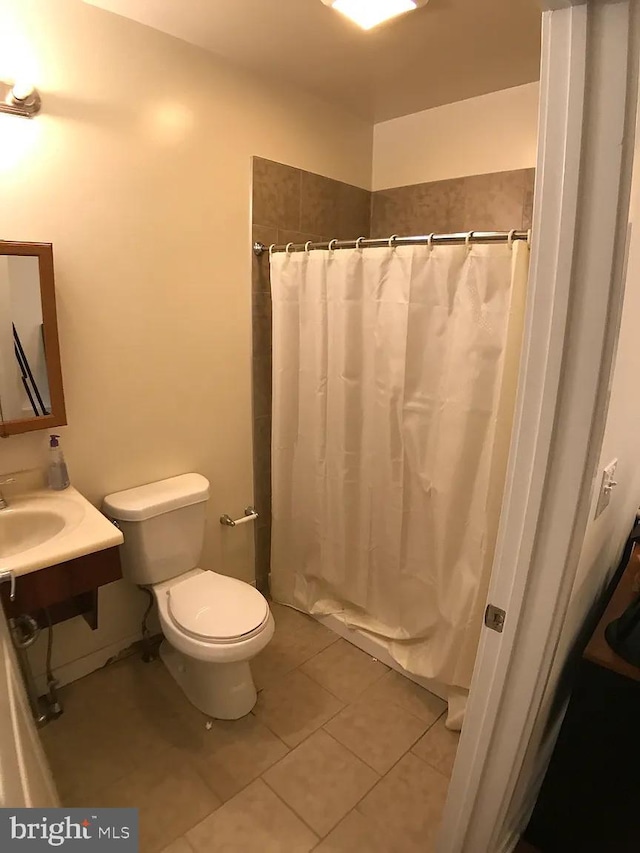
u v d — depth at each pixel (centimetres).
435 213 256
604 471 115
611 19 71
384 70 211
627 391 117
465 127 239
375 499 214
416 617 211
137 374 204
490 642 109
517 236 156
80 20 166
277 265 222
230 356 233
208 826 158
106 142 179
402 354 189
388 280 190
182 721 195
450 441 180
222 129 209
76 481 196
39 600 152
